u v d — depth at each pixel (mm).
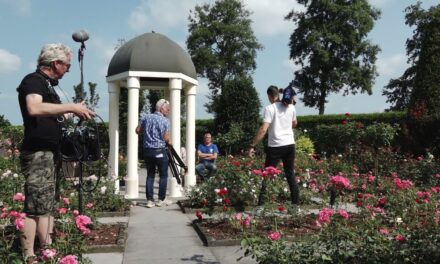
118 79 9609
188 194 8414
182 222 6742
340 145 16562
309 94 45188
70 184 7250
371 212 5664
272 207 5812
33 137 3816
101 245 4996
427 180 11500
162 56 9352
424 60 17125
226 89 18922
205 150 11406
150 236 5793
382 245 3873
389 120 19969
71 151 4465
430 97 16766
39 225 3900
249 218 5547
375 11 44344
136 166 9539
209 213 6473
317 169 12461
